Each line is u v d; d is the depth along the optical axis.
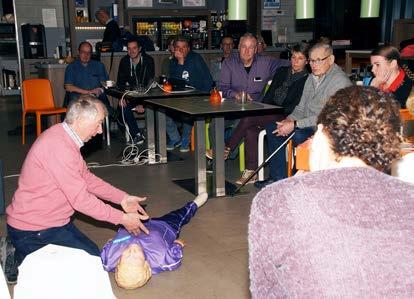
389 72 3.71
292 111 4.77
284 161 4.46
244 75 5.33
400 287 0.93
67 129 2.62
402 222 0.97
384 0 9.54
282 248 0.97
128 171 5.30
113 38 8.15
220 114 4.10
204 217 3.88
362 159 1.07
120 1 9.71
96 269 1.91
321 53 4.12
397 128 1.09
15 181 4.97
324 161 1.11
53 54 10.73
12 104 10.40
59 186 2.57
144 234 2.99
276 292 0.98
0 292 1.57
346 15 10.16
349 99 1.09
